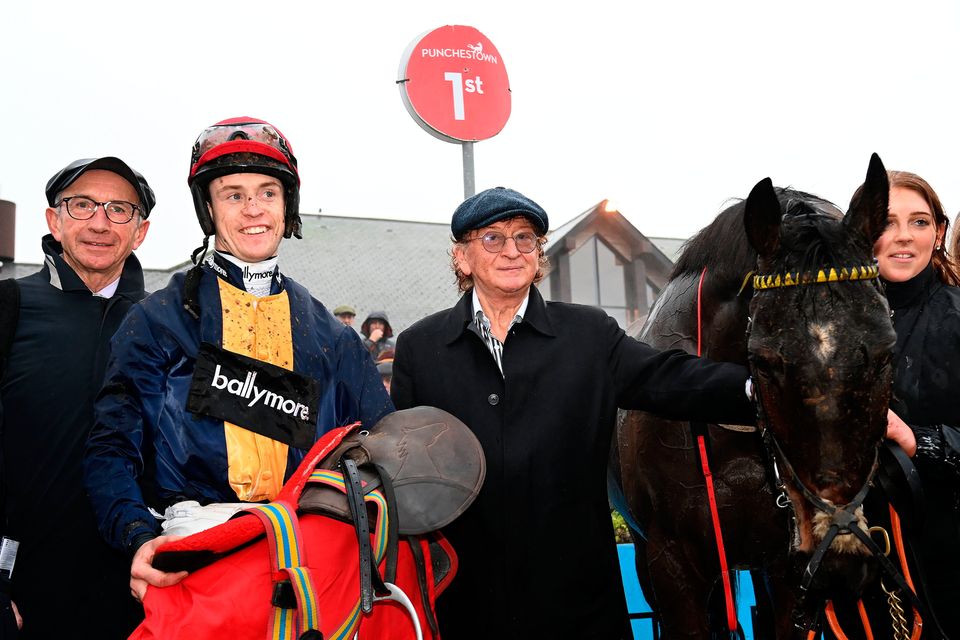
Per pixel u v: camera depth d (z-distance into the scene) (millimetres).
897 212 2168
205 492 1658
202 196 1829
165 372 1714
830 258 1702
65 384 2102
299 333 1825
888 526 2172
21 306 2162
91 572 2045
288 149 1847
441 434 1761
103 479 1615
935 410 2082
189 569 1466
